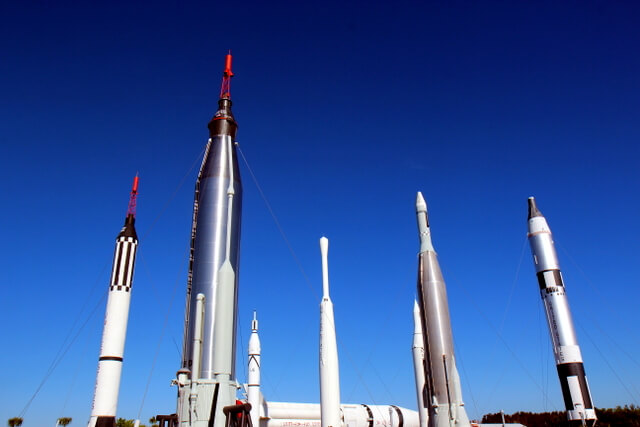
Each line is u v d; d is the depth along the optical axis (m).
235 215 40.44
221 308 24.73
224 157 42.16
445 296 38.75
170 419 31.77
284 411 54.38
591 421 39.44
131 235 41.91
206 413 26.03
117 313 39.31
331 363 36.50
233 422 23.09
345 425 57.62
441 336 37.09
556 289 43.47
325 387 35.97
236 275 39.00
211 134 44.22
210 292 36.62
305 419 55.22
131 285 40.72
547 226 46.03
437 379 36.19
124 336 39.41
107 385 37.38
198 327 26.97
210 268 37.53
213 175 41.03
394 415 60.59
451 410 35.06
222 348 24.22
